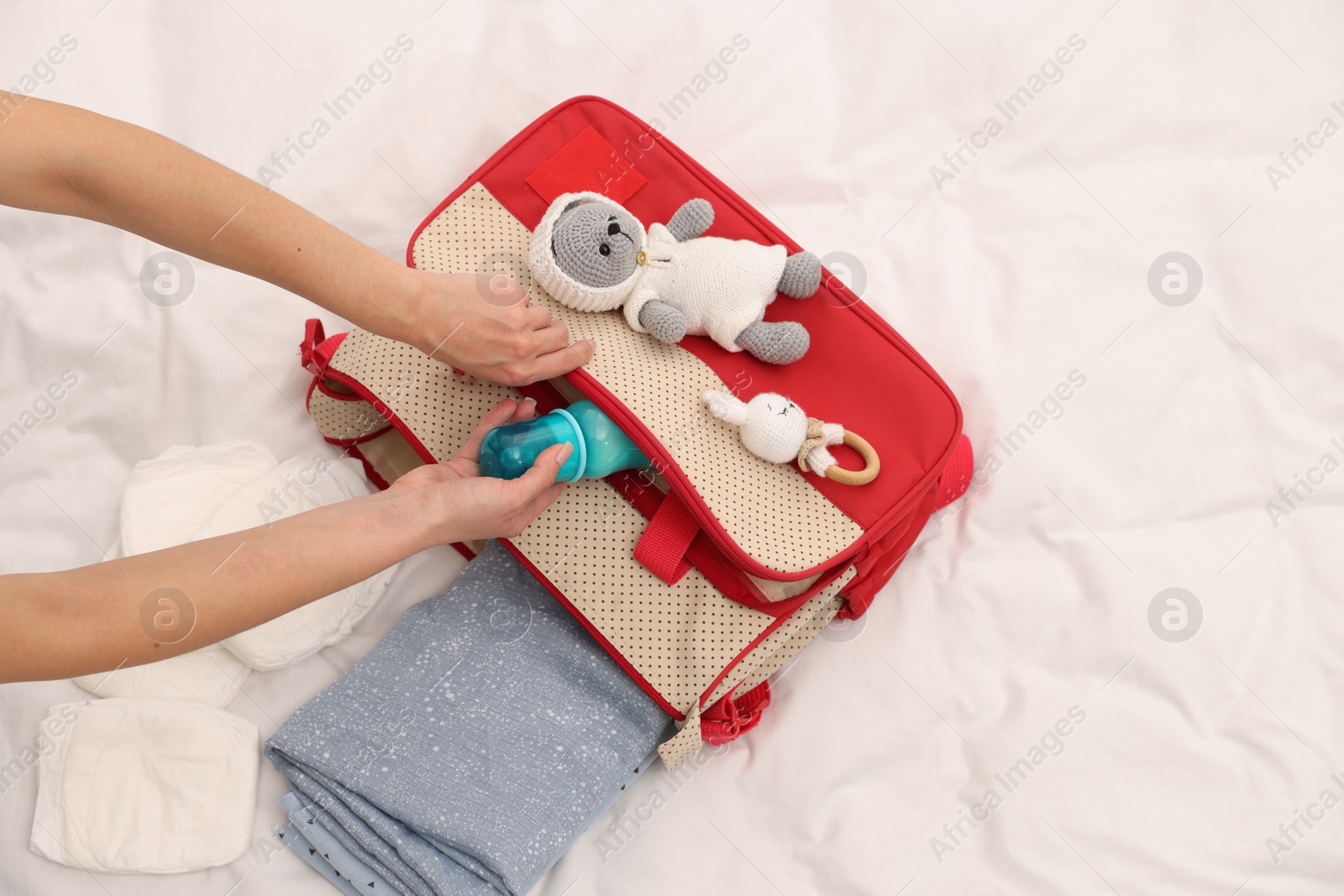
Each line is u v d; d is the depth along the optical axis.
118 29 1.58
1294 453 1.46
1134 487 1.47
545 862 1.22
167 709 1.27
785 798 1.34
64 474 1.41
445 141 1.61
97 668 0.90
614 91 1.64
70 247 1.47
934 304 1.58
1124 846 1.29
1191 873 1.28
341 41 1.60
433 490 1.07
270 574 0.95
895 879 1.29
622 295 1.27
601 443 1.21
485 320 1.12
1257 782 1.32
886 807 1.33
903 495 1.32
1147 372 1.51
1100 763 1.33
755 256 1.30
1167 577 1.41
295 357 1.51
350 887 1.24
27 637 0.85
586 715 1.29
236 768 1.27
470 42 1.64
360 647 1.39
